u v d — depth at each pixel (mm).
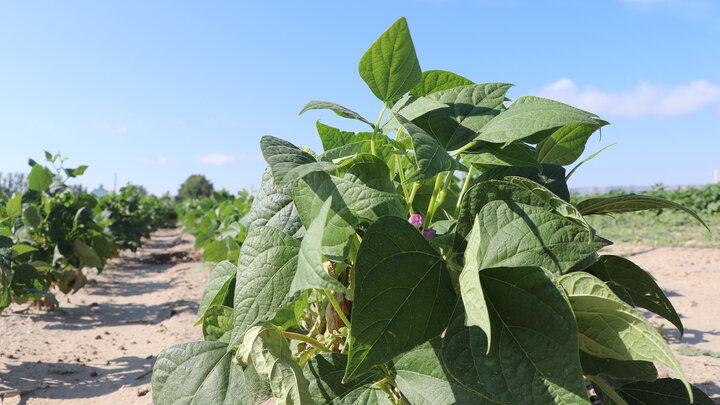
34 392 3816
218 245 5582
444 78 1665
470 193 1157
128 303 7945
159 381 1311
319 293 1480
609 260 1517
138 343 5441
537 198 1124
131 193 15789
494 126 1253
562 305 958
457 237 1144
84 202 7535
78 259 7188
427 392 1132
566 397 904
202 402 1244
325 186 1117
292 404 1081
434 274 1074
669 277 8023
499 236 1104
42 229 6867
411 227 1092
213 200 13891
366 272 994
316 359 1271
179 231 30875
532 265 1056
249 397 1232
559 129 1499
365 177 1232
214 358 1311
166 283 10125
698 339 4738
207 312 1405
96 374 4254
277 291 1113
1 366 4352
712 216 18938
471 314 918
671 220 17016
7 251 4121
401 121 1132
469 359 972
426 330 1014
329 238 1075
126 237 12781
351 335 956
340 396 1216
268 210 1366
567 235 1069
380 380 1227
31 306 7211
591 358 1191
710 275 7984
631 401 1613
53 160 7680
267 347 1126
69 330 5992
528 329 983
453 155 1357
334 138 1670
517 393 936
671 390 1570
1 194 7969
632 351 1000
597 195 21844
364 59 1316
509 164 1236
